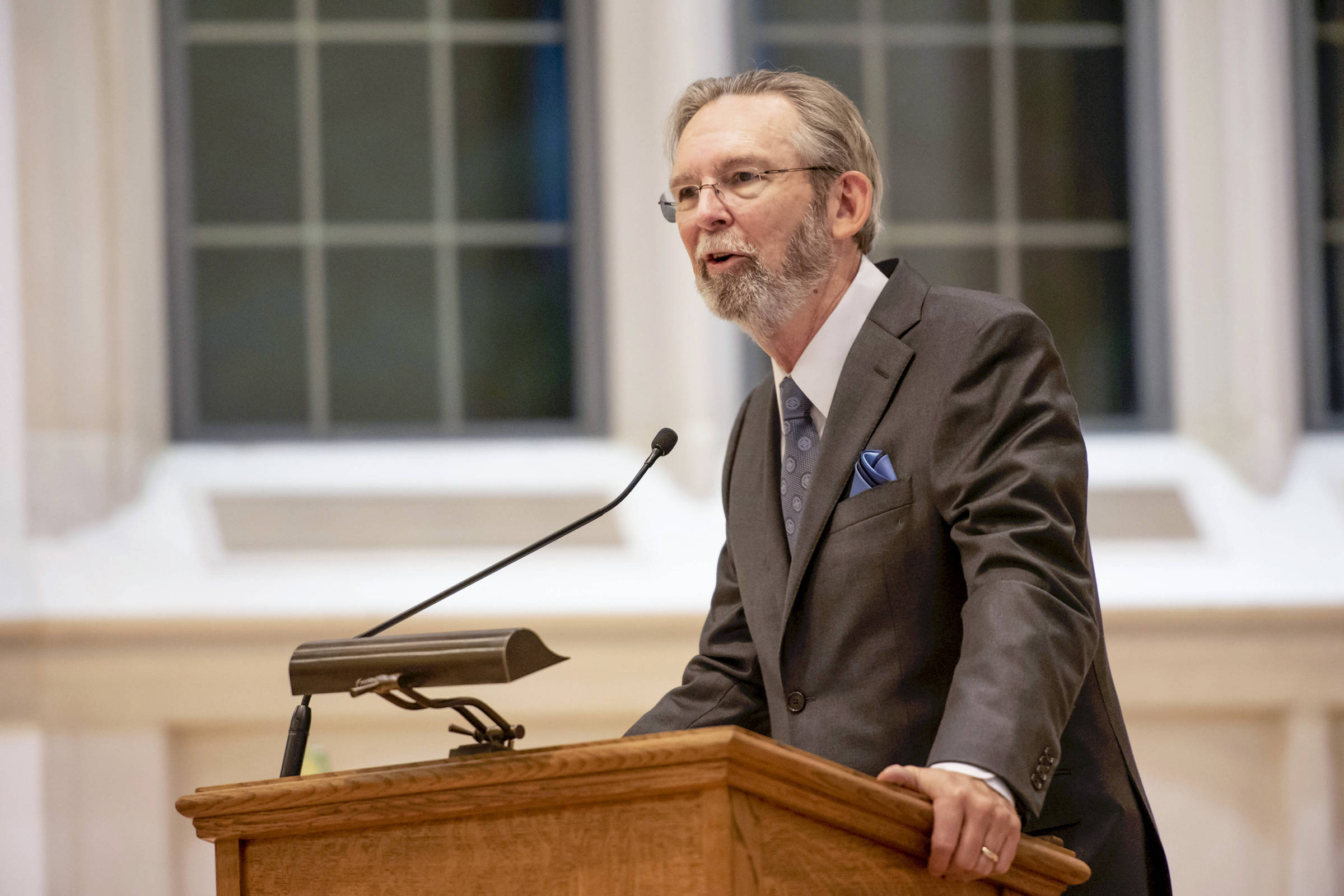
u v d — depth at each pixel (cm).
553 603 1241
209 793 423
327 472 1366
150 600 1222
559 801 373
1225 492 1373
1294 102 1495
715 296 543
